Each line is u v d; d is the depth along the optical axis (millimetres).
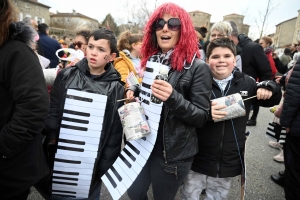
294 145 1961
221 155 1636
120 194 1402
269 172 2842
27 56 1097
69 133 1446
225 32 2447
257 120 5281
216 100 1520
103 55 1507
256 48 3217
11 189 1189
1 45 1083
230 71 1668
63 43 9836
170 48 1399
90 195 1614
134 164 1414
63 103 1443
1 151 1098
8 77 1072
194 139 1429
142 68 1650
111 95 1508
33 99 1083
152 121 1354
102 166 1566
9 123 1089
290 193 2002
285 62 7102
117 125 1557
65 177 1492
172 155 1365
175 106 1207
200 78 1316
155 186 1506
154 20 1438
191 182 1760
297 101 1815
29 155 1212
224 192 1747
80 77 1500
